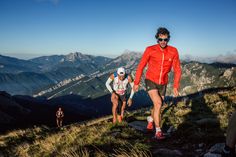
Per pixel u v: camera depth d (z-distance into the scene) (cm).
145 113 1376
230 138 386
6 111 16950
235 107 1101
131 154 523
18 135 1603
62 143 878
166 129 876
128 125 995
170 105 1566
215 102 1317
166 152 554
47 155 780
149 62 760
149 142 691
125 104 1138
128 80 1099
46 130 1822
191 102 1446
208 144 596
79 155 569
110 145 655
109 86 1118
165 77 761
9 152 1100
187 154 554
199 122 795
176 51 743
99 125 1147
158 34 718
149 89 749
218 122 775
